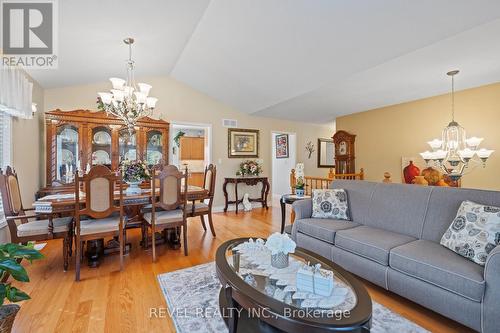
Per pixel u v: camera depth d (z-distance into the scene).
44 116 3.90
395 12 2.23
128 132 4.23
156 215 2.94
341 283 1.48
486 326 1.47
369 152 5.25
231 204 5.82
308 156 7.04
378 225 2.61
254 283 1.49
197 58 4.05
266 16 2.71
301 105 4.91
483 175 3.68
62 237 2.54
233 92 4.96
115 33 2.87
